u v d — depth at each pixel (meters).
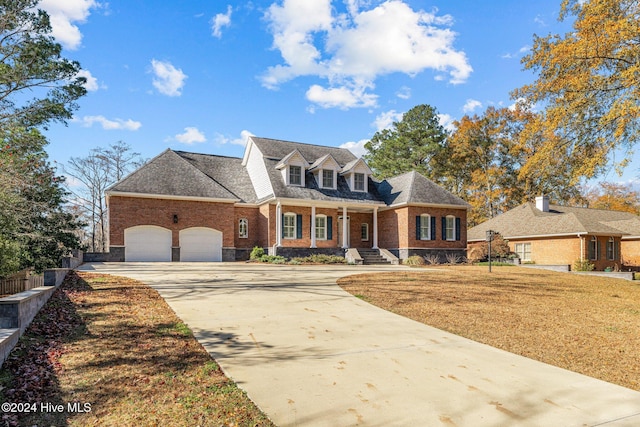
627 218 35.28
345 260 24.94
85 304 8.43
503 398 4.66
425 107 45.62
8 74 16.31
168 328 6.99
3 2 16.20
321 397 4.50
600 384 5.26
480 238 34.22
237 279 14.03
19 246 10.40
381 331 7.51
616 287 17.09
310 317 8.34
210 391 4.52
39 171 15.41
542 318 9.34
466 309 9.91
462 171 47.94
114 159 40.41
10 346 5.24
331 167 27.67
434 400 4.52
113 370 4.98
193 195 24.16
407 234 26.98
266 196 26.28
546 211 33.38
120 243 22.39
